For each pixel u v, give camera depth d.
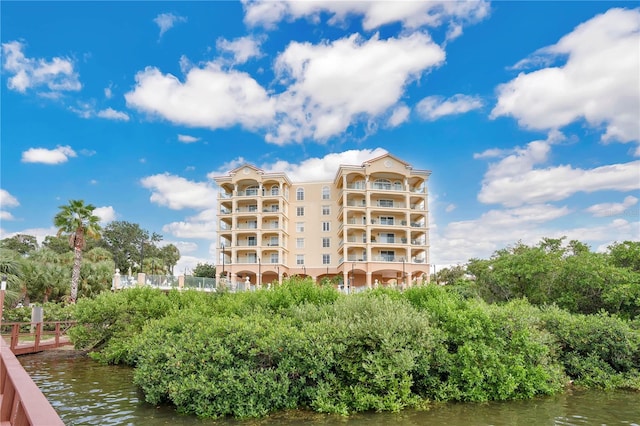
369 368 9.79
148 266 71.25
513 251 30.00
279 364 9.70
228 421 8.86
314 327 10.48
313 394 9.71
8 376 4.53
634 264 19.94
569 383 12.23
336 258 60.81
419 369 10.45
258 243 58.06
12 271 28.06
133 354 12.56
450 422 8.80
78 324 17.86
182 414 9.28
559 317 13.85
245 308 13.30
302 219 62.50
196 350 9.84
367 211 57.72
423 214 60.03
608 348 12.88
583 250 21.77
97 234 36.31
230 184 62.03
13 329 17.97
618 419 9.02
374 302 11.77
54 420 2.73
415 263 57.53
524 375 10.66
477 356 10.68
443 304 12.01
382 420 8.93
